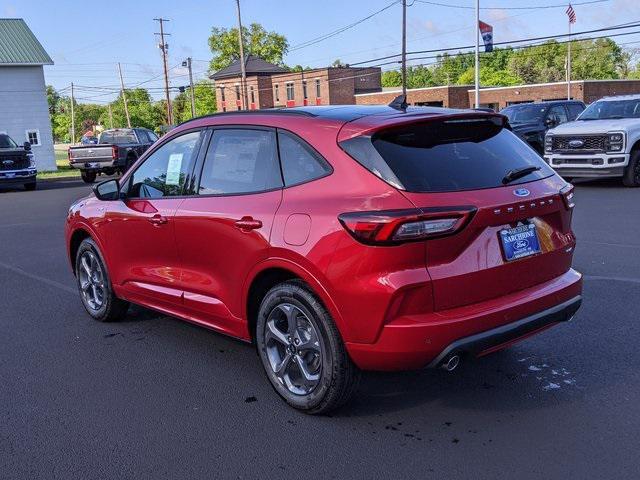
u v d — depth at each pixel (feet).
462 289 11.20
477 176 11.90
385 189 11.08
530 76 355.97
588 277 21.98
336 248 11.22
